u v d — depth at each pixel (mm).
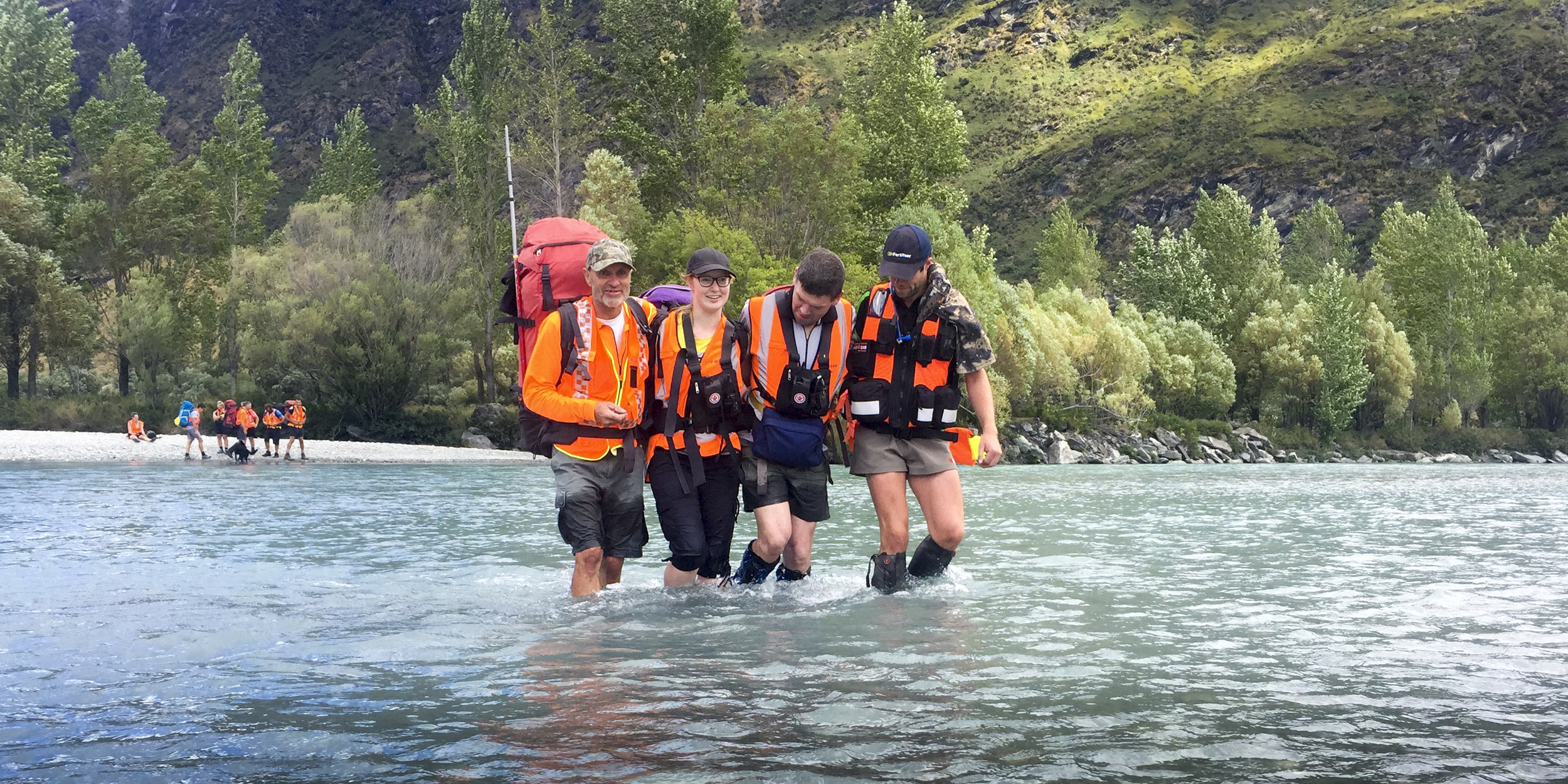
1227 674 3814
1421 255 83625
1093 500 17141
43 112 67688
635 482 5855
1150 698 3439
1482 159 140125
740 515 12414
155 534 9953
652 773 2613
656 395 5805
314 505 14758
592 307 5641
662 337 5770
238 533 10047
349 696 3422
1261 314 80938
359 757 2756
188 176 62219
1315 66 162375
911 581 6133
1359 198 140125
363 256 49438
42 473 25625
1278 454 68375
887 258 5574
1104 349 61438
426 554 8070
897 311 5758
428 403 55750
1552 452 78312
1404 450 75562
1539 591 6160
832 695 3438
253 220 66500
